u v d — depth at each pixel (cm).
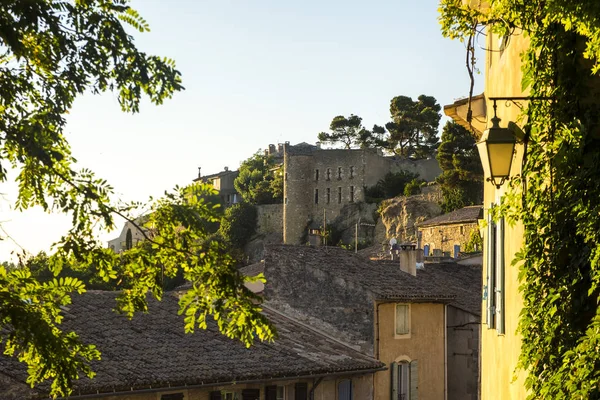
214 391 2055
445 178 9612
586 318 780
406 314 3009
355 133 13688
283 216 11975
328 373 2377
